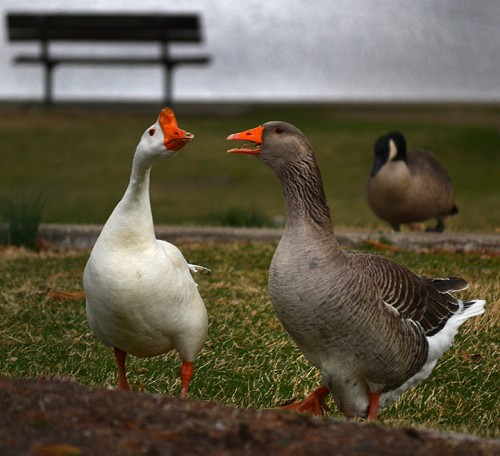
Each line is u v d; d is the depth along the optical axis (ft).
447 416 25.34
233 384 26.55
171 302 22.20
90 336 29.27
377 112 99.35
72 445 15.72
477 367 27.68
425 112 99.25
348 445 16.83
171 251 22.94
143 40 100.68
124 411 17.61
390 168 44.83
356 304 21.39
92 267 22.04
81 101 107.65
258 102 107.65
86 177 74.13
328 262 21.59
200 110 101.04
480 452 17.12
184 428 16.93
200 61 101.35
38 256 38.99
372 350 21.81
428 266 36.47
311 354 22.56
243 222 47.70
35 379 19.94
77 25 99.04
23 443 15.69
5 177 73.36
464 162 78.33
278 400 25.71
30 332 29.19
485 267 36.88
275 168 22.72
